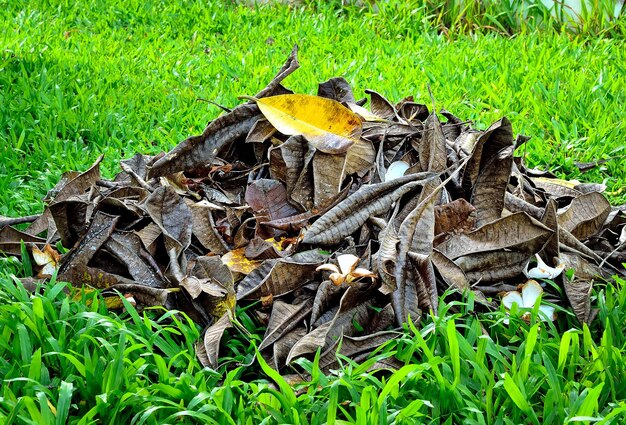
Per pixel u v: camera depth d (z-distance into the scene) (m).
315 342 2.27
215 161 3.01
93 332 2.32
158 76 5.43
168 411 2.05
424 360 2.23
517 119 4.61
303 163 2.79
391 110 3.21
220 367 2.30
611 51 6.01
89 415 1.96
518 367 2.23
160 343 2.28
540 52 5.83
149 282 2.56
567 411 2.06
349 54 5.96
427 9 7.11
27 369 2.14
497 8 6.93
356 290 2.36
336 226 2.59
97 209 2.75
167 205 2.70
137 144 4.38
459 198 2.76
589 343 2.30
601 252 2.90
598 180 4.04
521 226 2.58
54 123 4.45
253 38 6.46
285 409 2.02
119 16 6.89
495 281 2.62
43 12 6.90
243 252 2.69
